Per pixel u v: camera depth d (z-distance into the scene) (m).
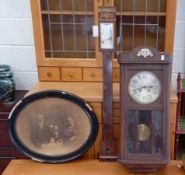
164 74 1.16
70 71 1.50
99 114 1.35
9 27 1.72
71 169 1.31
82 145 1.35
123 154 1.22
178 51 1.67
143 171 1.26
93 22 1.44
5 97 1.61
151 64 1.15
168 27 1.38
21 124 1.34
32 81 1.82
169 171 1.28
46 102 1.32
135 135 1.21
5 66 1.68
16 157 1.61
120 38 1.45
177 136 1.39
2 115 1.54
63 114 1.33
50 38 1.49
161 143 1.21
